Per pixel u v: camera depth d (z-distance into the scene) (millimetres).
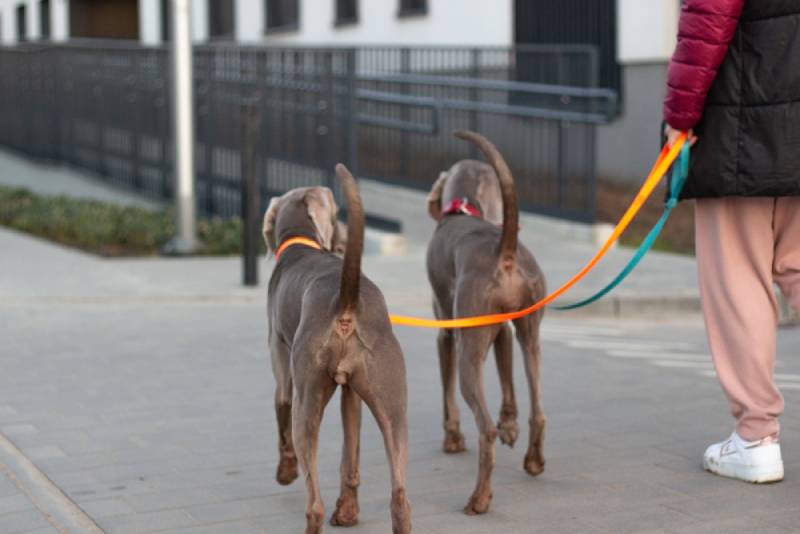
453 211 6934
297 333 5418
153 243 15891
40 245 16125
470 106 16812
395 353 5324
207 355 10023
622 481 6566
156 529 5934
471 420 7957
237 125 17172
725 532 5734
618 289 12562
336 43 24812
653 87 17469
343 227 6527
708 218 6445
